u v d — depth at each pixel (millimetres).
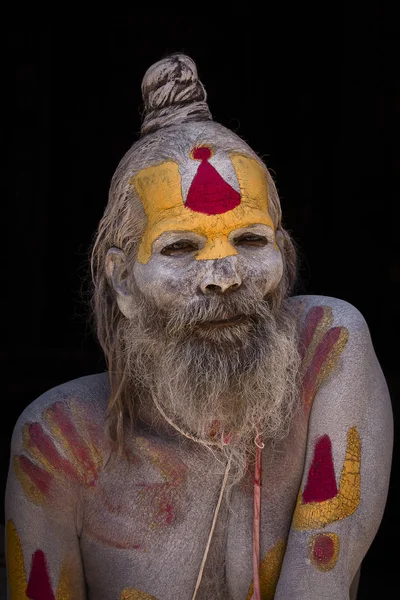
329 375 3352
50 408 3395
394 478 8344
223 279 3080
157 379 3262
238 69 16891
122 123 16438
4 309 15375
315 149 16547
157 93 3404
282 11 16578
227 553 3301
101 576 3357
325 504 3236
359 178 16094
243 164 3244
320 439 3303
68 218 16266
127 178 3303
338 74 16391
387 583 6562
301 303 3521
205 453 3291
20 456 3354
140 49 16547
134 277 3260
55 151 16203
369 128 15977
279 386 3188
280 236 3445
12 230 15508
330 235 16250
